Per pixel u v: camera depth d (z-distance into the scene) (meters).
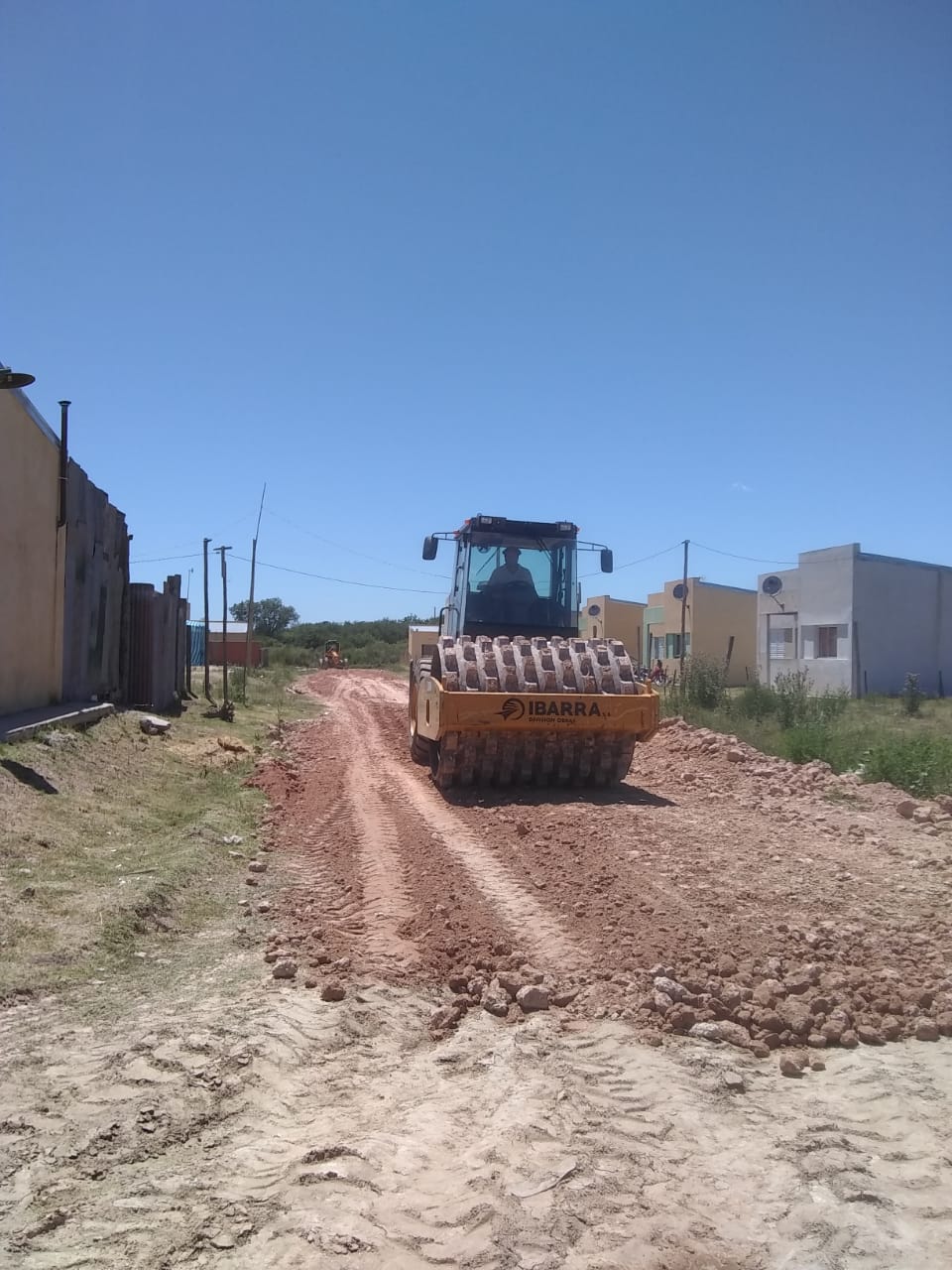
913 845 9.43
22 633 13.09
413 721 16.02
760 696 20.97
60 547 14.65
